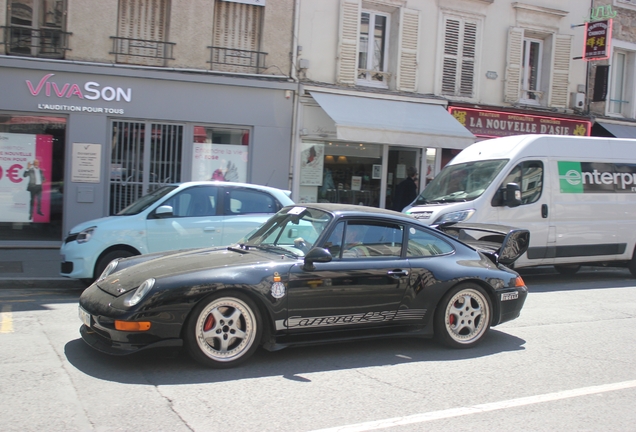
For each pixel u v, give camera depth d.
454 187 10.73
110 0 12.77
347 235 5.74
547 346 6.35
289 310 5.30
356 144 15.30
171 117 13.32
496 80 16.77
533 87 17.61
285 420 4.10
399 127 13.98
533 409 4.50
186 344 5.01
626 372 5.50
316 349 5.97
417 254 6.01
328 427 4.00
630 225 11.02
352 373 5.23
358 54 15.08
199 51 13.51
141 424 3.95
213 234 8.77
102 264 8.41
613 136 17.61
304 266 5.38
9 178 12.58
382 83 15.58
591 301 9.04
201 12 13.43
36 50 12.52
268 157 14.18
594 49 16.95
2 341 5.84
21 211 12.71
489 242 7.50
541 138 10.52
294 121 14.34
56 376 4.83
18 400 4.30
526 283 10.82
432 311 5.93
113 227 8.39
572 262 10.63
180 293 4.90
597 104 18.22
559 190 10.41
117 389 4.58
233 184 9.18
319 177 14.91
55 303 7.97
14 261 11.04
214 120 13.64
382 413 4.30
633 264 11.21
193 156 13.69
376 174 15.59
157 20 13.30
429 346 6.20
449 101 15.98
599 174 10.81
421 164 16.08
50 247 12.80
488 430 4.06
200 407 4.28
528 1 16.89
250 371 5.15
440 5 15.86
